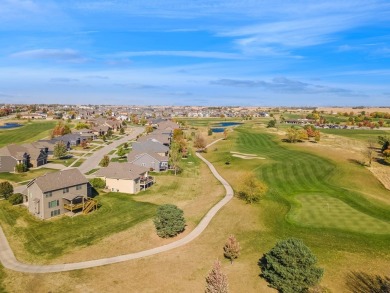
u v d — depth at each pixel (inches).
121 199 2837.1
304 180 3319.4
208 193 2994.6
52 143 4970.5
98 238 2058.3
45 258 1812.3
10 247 1939.0
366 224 2185.0
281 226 2187.5
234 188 3117.6
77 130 6801.2
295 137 5713.6
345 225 2174.0
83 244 1978.3
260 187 2655.0
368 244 1898.4
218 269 1354.6
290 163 3986.2
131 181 2999.5
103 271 1672.0
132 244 1972.2
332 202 2637.8
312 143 5654.5
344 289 1492.4
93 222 2326.5
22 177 3503.9
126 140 6378.0
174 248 1913.1
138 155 3887.8
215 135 6943.9
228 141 5974.4
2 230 2167.8
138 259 1791.3
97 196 2913.4
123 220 2356.1
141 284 1555.1
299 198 2760.8
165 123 7204.7
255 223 2249.0
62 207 2490.2
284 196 2827.3
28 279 1603.1
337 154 4542.3
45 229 2204.7
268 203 2637.8
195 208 2578.7
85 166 4074.8
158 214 2054.6
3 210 2519.7
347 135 7062.0
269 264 1542.8
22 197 2687.0
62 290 1512.1
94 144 5826.8
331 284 1529.3
